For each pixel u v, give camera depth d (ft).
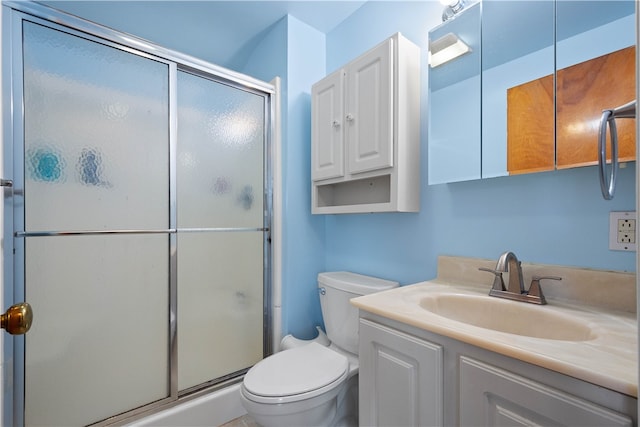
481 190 4.04
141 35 6.53
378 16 5.54
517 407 2.13
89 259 4.09
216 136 5.38
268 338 6.00
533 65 3.50
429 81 4.47
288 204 6.07
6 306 3.46
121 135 4.34
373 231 5.55
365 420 3.28
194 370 5.03
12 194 3.52
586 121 3.10
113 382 4.25
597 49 3.05
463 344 2.45
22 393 3.61
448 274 4.29
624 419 1.68
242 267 5.70
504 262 3.25
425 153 4.68
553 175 3.41
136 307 4.46
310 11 5.99
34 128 3.69
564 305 3.13
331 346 5.32
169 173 4.76
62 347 3.89
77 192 4.00
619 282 2.90
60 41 3.87
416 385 2.78
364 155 4.79
